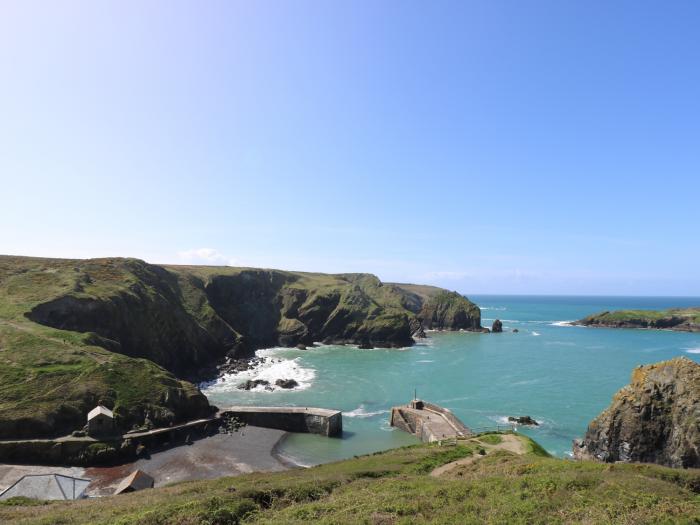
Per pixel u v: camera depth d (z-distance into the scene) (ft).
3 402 165.68
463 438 165.37
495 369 341.21
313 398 259.80
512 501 65.36
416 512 63.77
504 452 128.67
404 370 340.80
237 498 72.64
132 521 62.23
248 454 172.35
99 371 194.39
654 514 56.08
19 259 352.28
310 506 68.90
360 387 285.02
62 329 253.24
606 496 64.03
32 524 67.92
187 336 350.23
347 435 199.93
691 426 130.72
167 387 202.69
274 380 308.81
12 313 239.91
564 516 57.36
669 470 82.69
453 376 315.78
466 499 69.26
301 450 179.93
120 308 294.25
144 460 162.40
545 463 98.58
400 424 210.18
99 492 131.95
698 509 56.90
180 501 76.69
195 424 194.18
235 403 248.11
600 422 154.61
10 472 141.38
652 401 144.46
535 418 216.33
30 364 190.19
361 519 59.77
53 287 285.23
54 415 166.81
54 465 151.94
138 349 294.87
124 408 181.98
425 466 121.19
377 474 107.86
